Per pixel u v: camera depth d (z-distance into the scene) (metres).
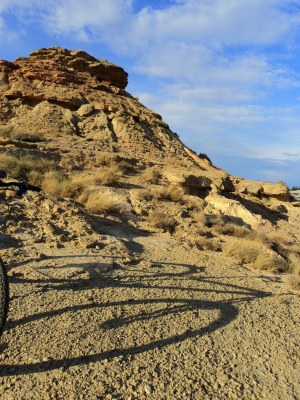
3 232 7.58
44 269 6.20
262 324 5.52
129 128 32.12
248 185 25.23
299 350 4.91
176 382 3.86
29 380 3.60
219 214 14.96
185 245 9.89
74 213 9.47
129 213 11.83
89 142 27.09
